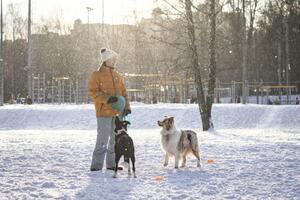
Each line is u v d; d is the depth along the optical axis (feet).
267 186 27.99
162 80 169.89
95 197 25.21
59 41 241.55
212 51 85.71
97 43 217.77
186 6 81.82
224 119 110.63
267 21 200.13
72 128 109.81
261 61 218.38
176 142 35.32
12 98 196.85
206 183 29.07
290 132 80.64
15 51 242.58
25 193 26.35
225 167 35.40
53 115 115.96
